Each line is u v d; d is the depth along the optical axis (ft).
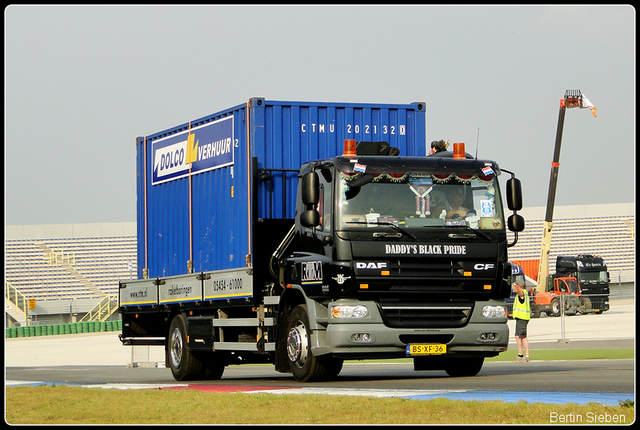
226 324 152.35
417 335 126.93
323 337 128.77
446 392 107.86
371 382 131.85
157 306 180.34
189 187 173.06
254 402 98.37
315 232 131.23
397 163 130.11
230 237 155.74
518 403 89.25
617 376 133.08
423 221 127.85
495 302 130.11
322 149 153.17
